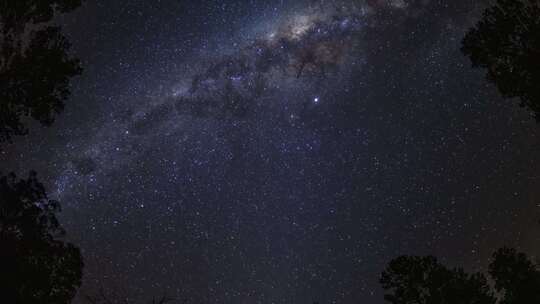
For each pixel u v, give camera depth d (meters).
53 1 7.91
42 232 9.23
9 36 7.57
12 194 9.11
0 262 8.66
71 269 9.27
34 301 8.81
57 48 7.83
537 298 10.16
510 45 8.85
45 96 7.77
